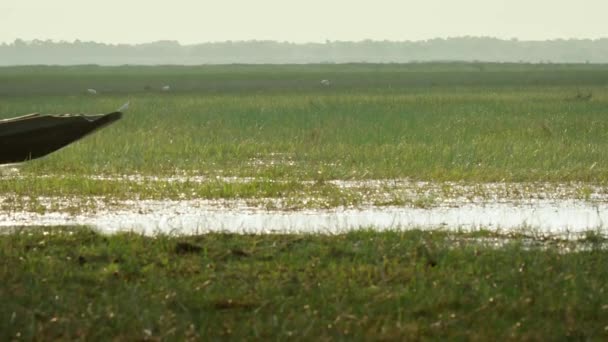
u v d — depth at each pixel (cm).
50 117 6544
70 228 4969
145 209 5600
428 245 4359
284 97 19125
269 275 3797
